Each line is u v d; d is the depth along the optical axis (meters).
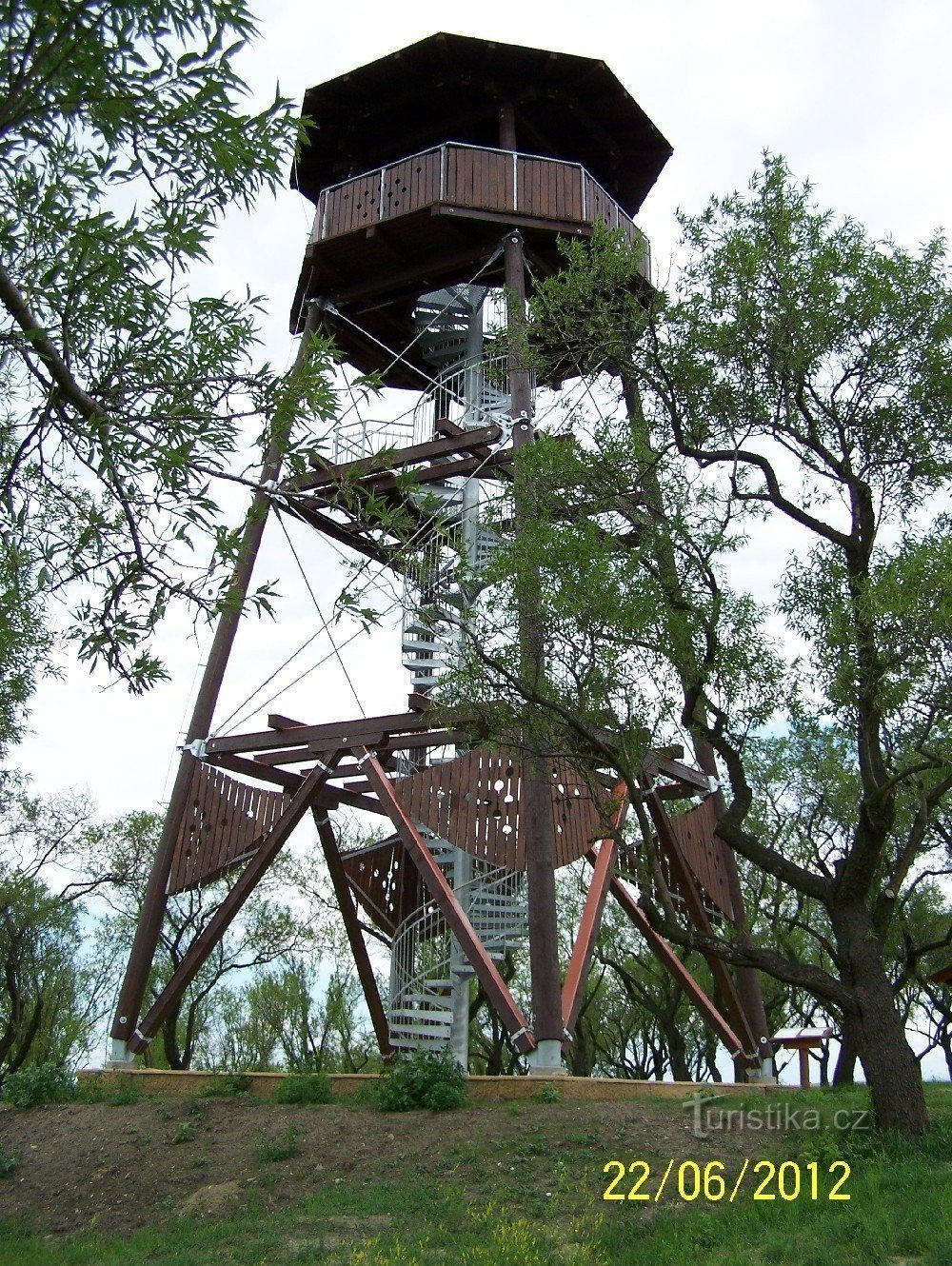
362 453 15.77
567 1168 11.51
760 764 19.84
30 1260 10.39
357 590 7.67
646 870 13.22
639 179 22.39
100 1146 13.70
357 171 21.66
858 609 11.25
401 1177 11.80
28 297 6.84
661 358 13.10
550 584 11.66
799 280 12.48
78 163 6.99
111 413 7.20
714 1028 18.05
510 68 19.55
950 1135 11.00
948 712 11.38
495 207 18.52
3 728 13.17
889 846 18.69
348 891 20.02
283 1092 14.60
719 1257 8.55
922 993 29.03
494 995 14.60
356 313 21.02
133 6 6.16
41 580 7.40
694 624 12.01
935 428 12.45
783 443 13.02
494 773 15.89
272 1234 10.46
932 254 12.54
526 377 17.55
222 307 7.40
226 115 6.75
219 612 7.57
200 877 17.06
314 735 16.84
